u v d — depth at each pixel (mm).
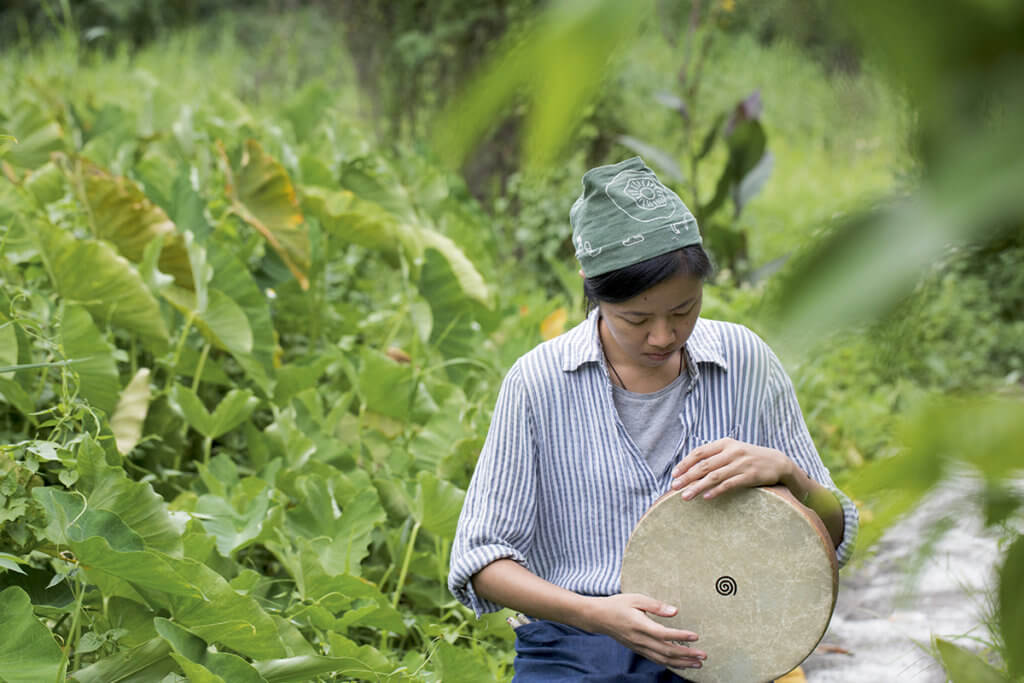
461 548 2107
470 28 8094
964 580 2771
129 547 2238
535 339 4496
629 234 1874
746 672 1992
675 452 2102
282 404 4031
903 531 511
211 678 2111
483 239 6469
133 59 11969
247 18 14656
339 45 10562
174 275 4086
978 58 377
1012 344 4773
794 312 402
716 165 10078
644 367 2113
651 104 9547
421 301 4430
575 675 2068
